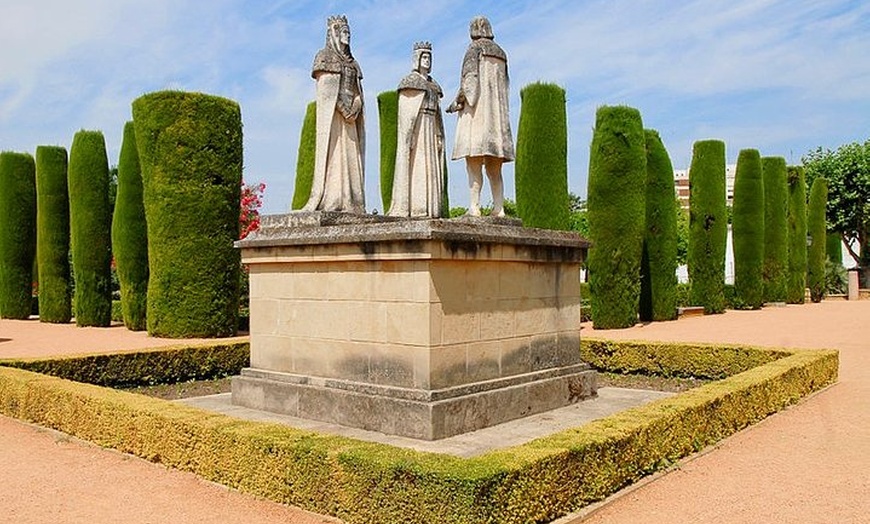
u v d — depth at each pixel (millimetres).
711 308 28250
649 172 25234
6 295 29203
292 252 9359
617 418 6980
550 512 5559
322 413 8922
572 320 10367
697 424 7668
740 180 30969
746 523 5652
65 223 27438
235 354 14406
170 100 19328
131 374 12977
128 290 22734
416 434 7922
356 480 5562
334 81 9891
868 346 16875
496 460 5402
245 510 6008
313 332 9273
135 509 6070
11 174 29156
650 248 25188
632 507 6020
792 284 34375
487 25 9992
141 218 22734
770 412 9562
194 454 6969
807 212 36812
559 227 21828
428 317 7996
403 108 9977
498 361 8992
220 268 19688
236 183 20156
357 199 10141
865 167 40438
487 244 8664
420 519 5160
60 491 6586
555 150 21859
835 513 5867
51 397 9078
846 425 9016
